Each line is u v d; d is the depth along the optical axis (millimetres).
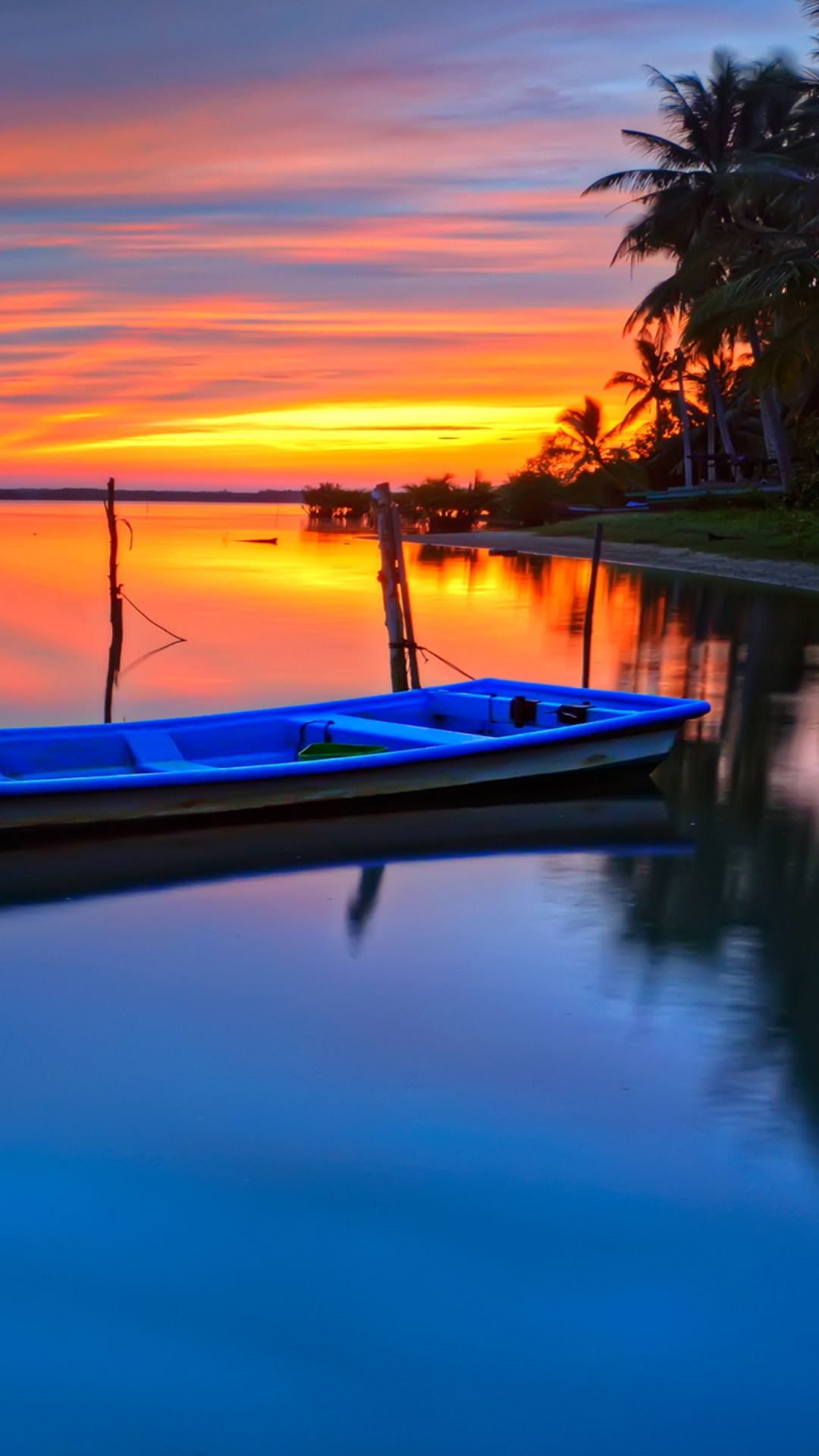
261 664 17734
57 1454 3271
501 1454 3297
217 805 8945
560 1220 4234
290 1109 4965
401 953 6672
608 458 65312
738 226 43844
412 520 71062
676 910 7395
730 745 12250
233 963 6512
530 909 7398
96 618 23219
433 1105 4996
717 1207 4324
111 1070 5285
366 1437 3342
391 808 9570
